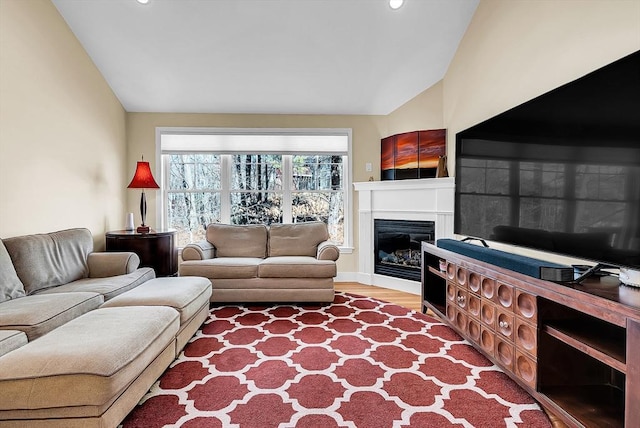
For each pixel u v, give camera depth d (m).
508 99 2.80
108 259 3.06
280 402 1.82
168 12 3.26
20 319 1.83
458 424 1.64
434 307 3.08
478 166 2.74
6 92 2.66
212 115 4.60
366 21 3.38
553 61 2.31
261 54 3.73
